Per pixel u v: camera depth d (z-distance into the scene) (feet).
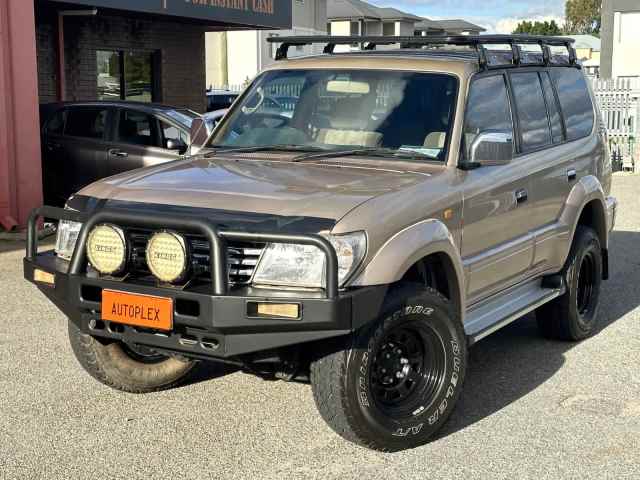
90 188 17.03
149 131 40.55
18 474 15.06
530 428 17.33
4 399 18.52
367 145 18.43
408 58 19.39
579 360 21.80
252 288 14.65
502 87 20.18
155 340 15.17
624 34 148.56
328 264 14.07
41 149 42.55
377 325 15.12
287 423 17.42
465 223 17.57
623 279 30.78
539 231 20.98
